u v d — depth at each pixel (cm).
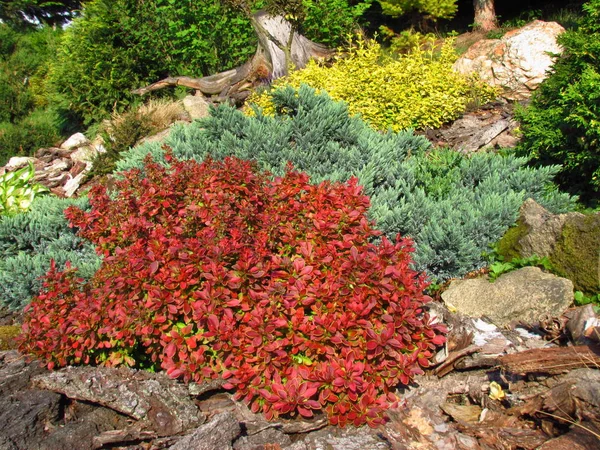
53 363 101
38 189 214
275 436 89
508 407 92
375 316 98
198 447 81
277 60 319
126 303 96
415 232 145
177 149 174
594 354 92
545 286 117
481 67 269
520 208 147
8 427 88
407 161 170
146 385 94
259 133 170
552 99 178
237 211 117
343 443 87
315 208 111
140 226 111
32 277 143
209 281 95
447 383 101
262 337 91
